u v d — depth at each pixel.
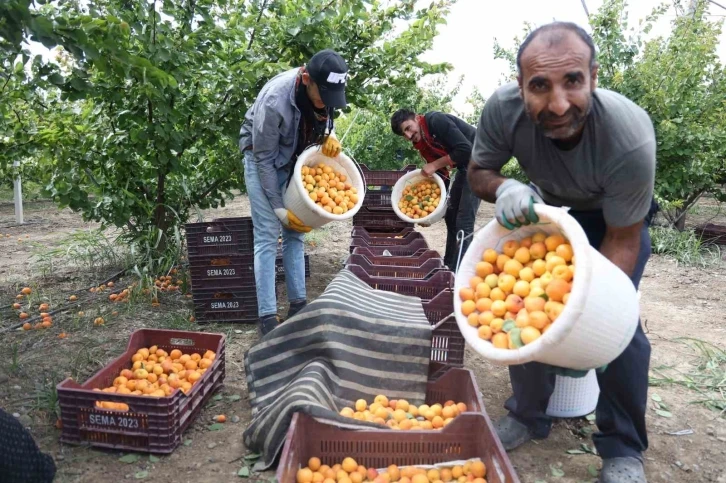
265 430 2.86
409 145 10.59
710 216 11.83
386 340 3.29
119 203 5.67
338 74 3.87
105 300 5.45
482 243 2.46
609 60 8.85
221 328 4.85
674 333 4.99
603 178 2.29
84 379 3.84
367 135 10.91
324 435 2.70
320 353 3.29
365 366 3.25
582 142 2.26
